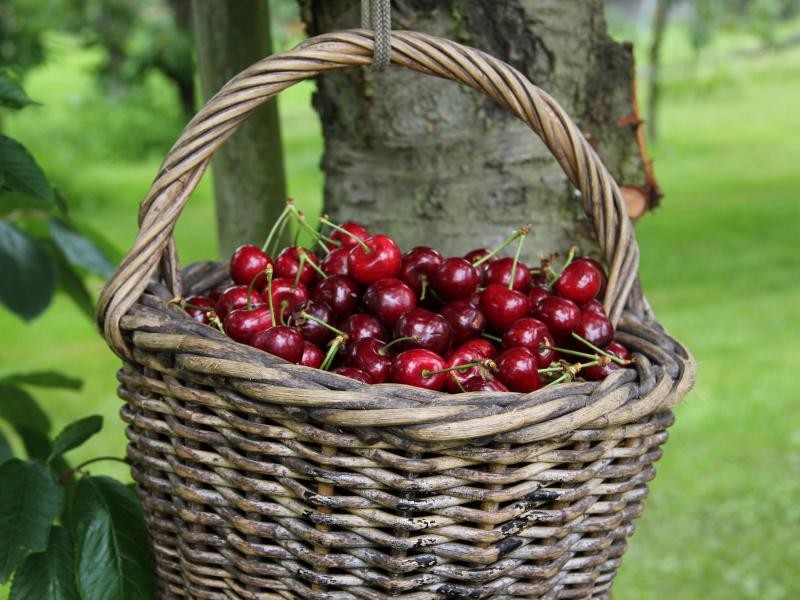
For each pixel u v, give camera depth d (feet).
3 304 3.80
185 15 17.83
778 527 6.48
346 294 3.58
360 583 3.23
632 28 18.25
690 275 12.14
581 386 3.23
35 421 3.95
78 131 21.85
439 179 3.87
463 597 3.23
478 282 3.60
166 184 3.37
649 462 3.33
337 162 3.94
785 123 23.26
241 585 3.33
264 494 3.24
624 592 5.84
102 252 3.96
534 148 3.85
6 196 3.77
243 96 3.36
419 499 3.18
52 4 14.97
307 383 3.18
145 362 3.32
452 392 3.40
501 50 3.82
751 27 16.40
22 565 3.48
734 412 8.18
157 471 3.37
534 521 3.22
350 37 3.37
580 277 3.56
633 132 3.95
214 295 3.70
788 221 14.61
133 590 3.46
